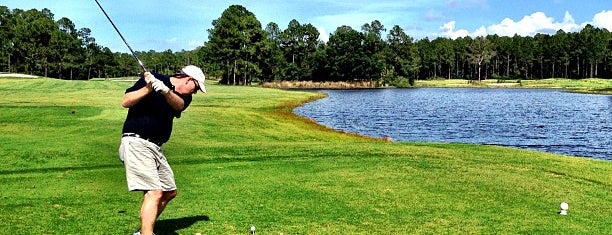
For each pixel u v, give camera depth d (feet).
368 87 461.78
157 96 18.81
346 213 25.81
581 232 23.73
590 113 172.86
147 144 18.93
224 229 22.79
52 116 88.74
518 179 36.11
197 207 26.45
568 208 28.19
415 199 29.04
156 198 19.15
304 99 205.87
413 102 231.09
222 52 379.35
